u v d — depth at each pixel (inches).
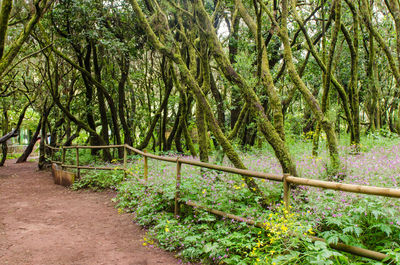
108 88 488.7
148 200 203.5
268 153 310.2
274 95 182.7
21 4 300.5
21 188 337.4
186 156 423.2
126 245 164.9
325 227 135.6
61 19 372.5
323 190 153.3
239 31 369.4
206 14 177.9
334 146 191.3
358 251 105.7
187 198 177.3
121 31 386.6
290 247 121.0
